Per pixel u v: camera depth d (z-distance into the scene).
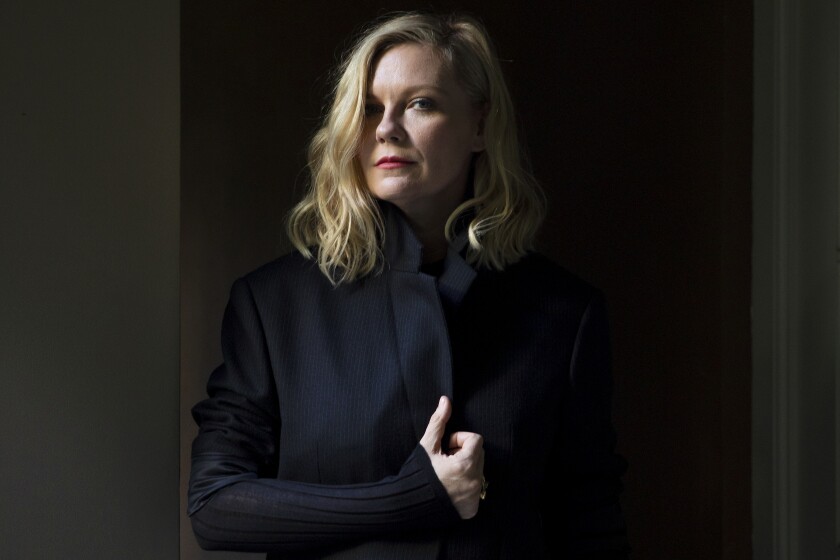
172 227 1.89
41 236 1.83
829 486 2.26
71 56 1.85
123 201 1.87
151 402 1.87
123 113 1.87
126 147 1.87
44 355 1.82
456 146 1.77
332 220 1.79
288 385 1.75
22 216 1.82
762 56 2.34
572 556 1.89
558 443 1.87
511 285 1.84
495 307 1.82
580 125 2.95
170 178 1.89
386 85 1.74
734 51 2.38
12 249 1.82
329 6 2.90
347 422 1.70
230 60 2.79
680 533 2.53
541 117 3.09
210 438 1.75
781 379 2.29
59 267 1.83
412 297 1.75
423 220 1.83
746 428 2.38
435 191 1.77
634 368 2.72
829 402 2.26
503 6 3.12
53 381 1.83
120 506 1.85
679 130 2.56
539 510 1.91
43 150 1.83
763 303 2.34
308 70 2.87
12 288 1.81
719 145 2.40
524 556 1.76
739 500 2.37
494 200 1.83
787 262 2.29
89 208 1.85
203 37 2.77
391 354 1.73
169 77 1.89
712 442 2.42
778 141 2.29
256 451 1.76
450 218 1.80
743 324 2.38
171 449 1.88
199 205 2.75
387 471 1.70
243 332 1.79
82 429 1.84
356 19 2.92
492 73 1.81
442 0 3.04
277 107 2.83
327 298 1.79
